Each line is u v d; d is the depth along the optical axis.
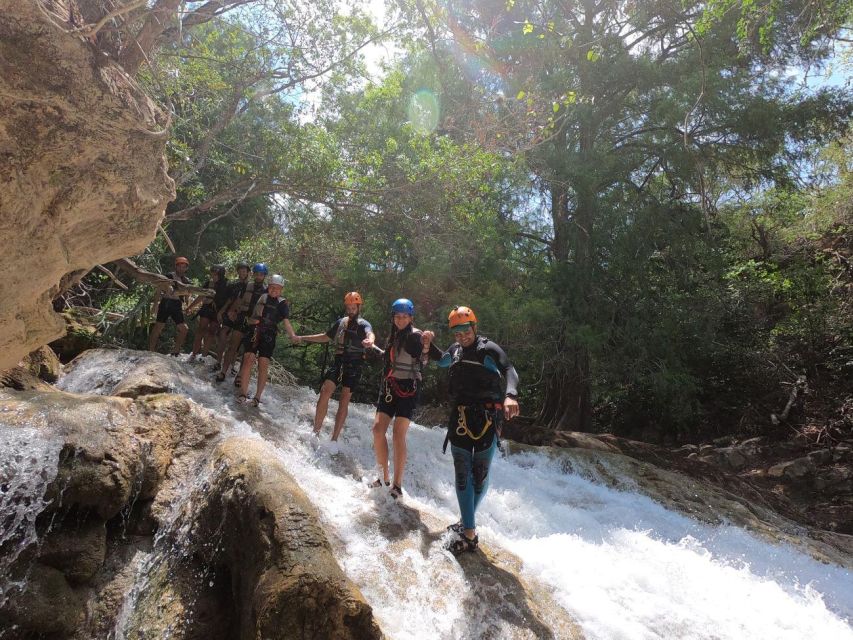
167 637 3.83
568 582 5.09
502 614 4.30
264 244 14.38
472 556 4.80
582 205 14.85
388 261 14.33
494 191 13.93
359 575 4.19
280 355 18.30
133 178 2.81
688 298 15.36
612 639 4.50
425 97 15.69
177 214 11.20
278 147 11.20
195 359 8.93
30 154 2.37
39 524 4.05
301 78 11.05
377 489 5.41
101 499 4.25
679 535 7.42
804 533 9.30
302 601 3.32
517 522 6.67
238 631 3.75
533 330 14.03
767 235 19.09
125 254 3.14
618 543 6.52
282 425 6.82
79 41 2.38
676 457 12.62
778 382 17.23
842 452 14.62
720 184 17.25
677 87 13.97
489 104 14.67
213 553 4.17
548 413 16.77
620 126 16.48
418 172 11.99
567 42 14.49
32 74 2.24
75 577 4.04
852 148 19.19
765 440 16.12
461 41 13.63
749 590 5.89
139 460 4.62
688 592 5.59
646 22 14.61
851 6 8.88
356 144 12.71
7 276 2.59
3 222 2.41
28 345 3.07
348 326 6.80
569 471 8.97
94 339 9.80
